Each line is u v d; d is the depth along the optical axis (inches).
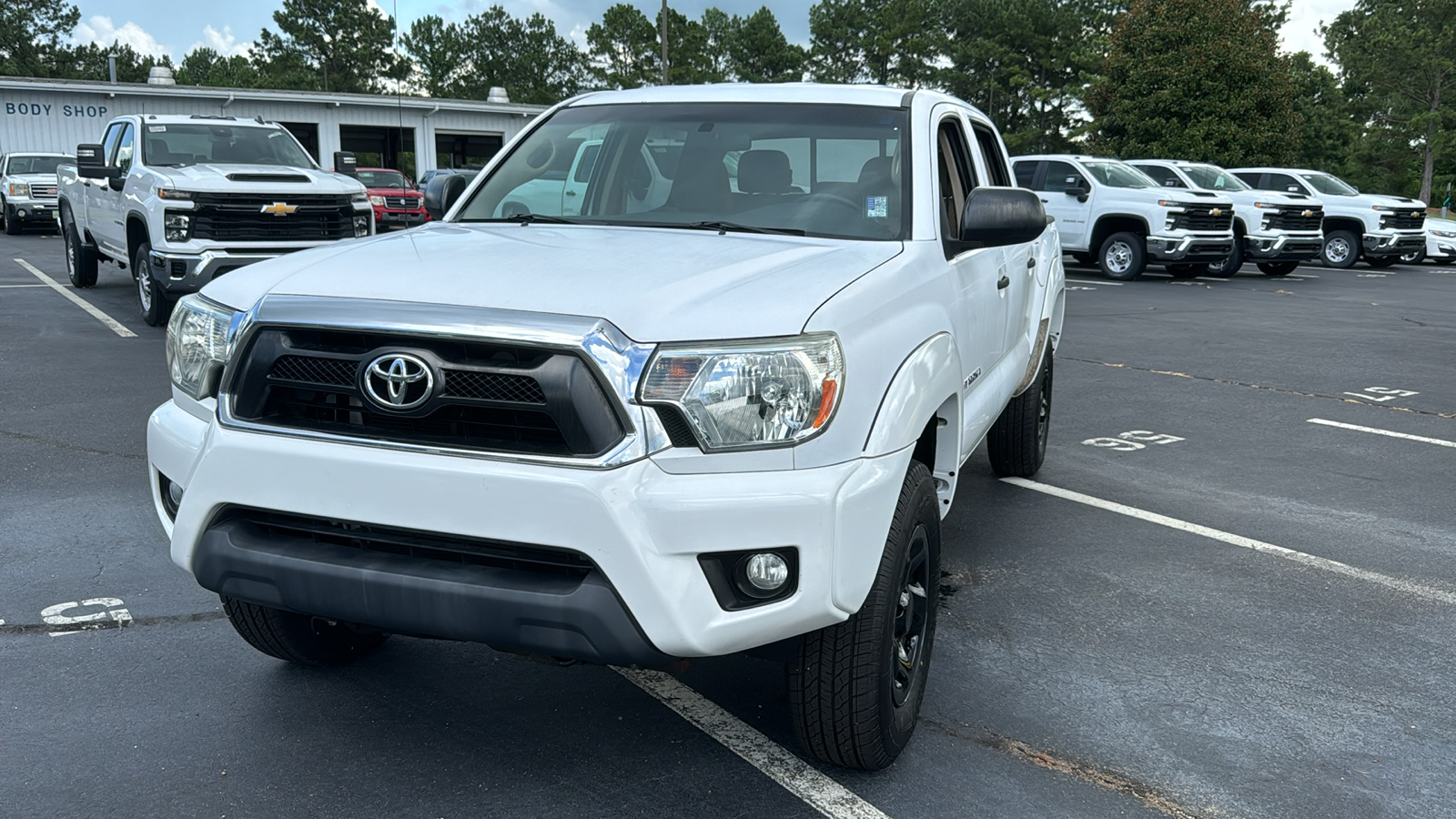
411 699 137.4
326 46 4151.1
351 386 103.4
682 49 3280.0
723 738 128.9
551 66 4288.9
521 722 132.1
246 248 407.8
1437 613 174.6
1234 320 556.4
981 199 135.1
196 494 110.4
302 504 105.0
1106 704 140.5
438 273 111.1
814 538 101.1
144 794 114.8
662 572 98.0
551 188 159.2
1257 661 155.2
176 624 158.9
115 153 488.4
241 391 108.7
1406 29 2815.0
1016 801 117.4
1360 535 213.5
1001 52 3164.4
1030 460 241.6
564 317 99.3
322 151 1518.2
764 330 102.1
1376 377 396.5
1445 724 137.8
